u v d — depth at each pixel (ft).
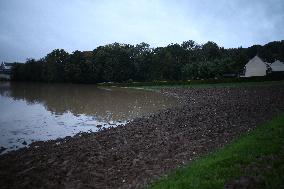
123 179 42.65
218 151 47.01
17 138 77.05
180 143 61.31
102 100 176.96
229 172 33.91
